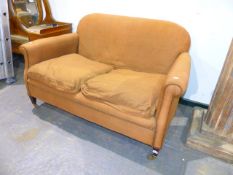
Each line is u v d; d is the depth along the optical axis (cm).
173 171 144
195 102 216
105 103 151
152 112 138
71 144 161
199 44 194
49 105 208
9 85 241
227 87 153
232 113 155
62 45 204
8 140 160
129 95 142
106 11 226
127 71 189
